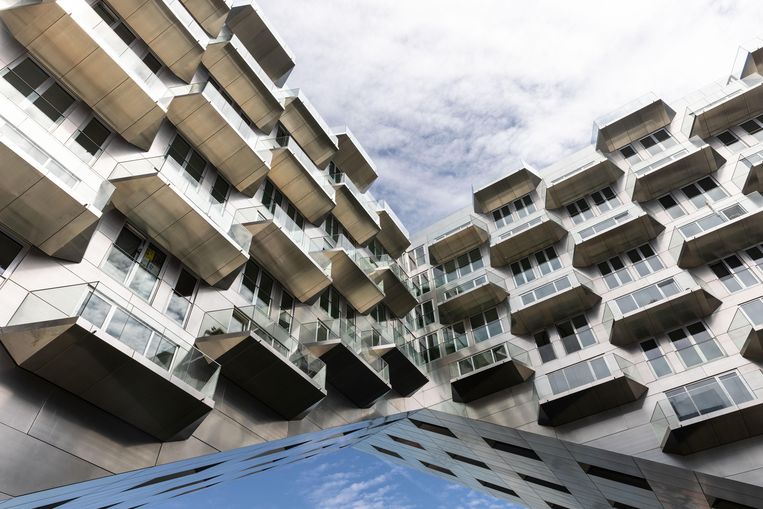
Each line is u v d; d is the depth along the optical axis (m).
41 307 10.47
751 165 23.84
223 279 16.84
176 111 17.75
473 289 28.77
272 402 16.44
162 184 14.58
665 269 24.28
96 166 14.38
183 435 12.84
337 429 19.94
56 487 10.05
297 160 22.72
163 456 12.41
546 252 29.38
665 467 18.20
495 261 30.58
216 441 14.05
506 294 28.56
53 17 13.48
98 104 14.97
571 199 30.70
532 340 25.89
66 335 10.33
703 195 25.77
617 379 20.20
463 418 23.84
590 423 20.52
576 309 25.42
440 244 33.38
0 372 9.99
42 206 11.53
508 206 33.81
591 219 28.66
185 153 18.25
